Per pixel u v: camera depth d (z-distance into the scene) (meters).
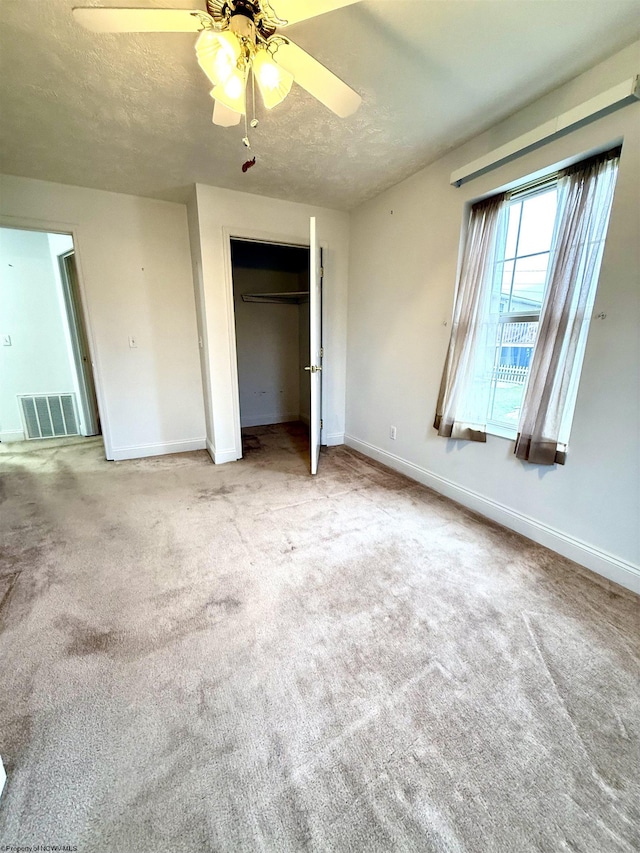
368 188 2.93
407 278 2.87
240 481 3.01
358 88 1.74
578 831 0.87
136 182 2.82
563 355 1.87
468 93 1.79
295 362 5.23
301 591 1.71
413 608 1.60
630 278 1.61
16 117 1.95
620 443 1.71
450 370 2.46
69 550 2.02
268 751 1.04
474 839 0.86
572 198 1.79
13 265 3.80
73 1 1.29
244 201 3.04
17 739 1.06
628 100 1.51
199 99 1.82
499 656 1.36
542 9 1.32
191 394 3.72
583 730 1.10
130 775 0.98
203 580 1.78
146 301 3.34
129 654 1.36
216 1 1.16
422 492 2.80
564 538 1.99
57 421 4.25
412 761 1.02
